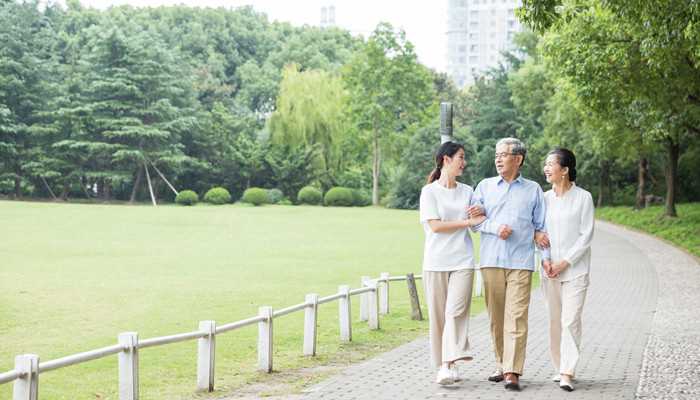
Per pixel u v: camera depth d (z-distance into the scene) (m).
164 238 38.31
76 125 81.69
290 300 18.53
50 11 111.88
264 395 8.23
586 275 8.15
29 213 51.38
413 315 15.25
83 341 12.97
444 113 15.49
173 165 84.62
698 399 7.59
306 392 8.21
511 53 87.94
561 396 7.67
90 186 88.62
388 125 84.38
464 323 8.24
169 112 84.88
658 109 25.52
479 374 8.99
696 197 65.25
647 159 57.41
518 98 62.19
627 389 8.04
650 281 21.50
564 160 8.15
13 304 17.19
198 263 27.45
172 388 9.22
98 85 82.00
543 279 8.47
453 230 8.14
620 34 22.34
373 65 83.44
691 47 16.41
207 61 115.00
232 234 41.56
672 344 11.34
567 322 8.07
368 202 84.50
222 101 100.00
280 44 126.56
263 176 89.19
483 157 80.06
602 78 23.22
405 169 78.38
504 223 8.05
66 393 9.04
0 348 12.30
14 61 81.25
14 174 79.75
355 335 13.27
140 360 11.31
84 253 30.42
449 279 8.17
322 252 32.38
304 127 85.31
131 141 84.88
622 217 52.81
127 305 17.34
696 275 23.11
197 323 14.97
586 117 30.86
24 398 5.84
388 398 7.71
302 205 83.69
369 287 13.83
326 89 86.50
